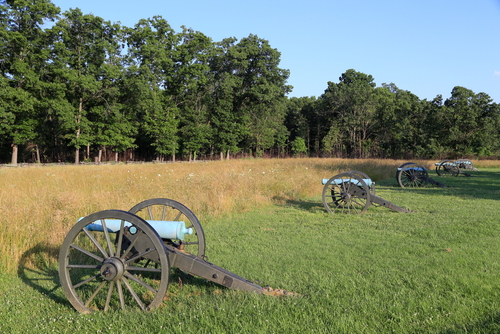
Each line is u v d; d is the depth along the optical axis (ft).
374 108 219.82
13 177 50.72
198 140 174.40
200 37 174.40
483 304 13.19
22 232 19.85
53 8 127.75
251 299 13.69
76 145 136.56
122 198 31.76
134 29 162.81
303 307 13.10
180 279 15.94
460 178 71.61
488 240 22.52
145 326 12.07
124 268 13.24
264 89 187.42
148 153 200.03
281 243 22.88
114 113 147.23
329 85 268.21
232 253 20.67
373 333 11.36
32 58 126.21
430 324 11.81
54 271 18.04
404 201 40.93
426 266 17.67
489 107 184.85
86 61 145.38
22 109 120.37
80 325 12.35
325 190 34.65
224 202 34.01
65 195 27.84
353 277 16.34
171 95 176.24
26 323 12.72
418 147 185.47
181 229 14.38
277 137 235.81
